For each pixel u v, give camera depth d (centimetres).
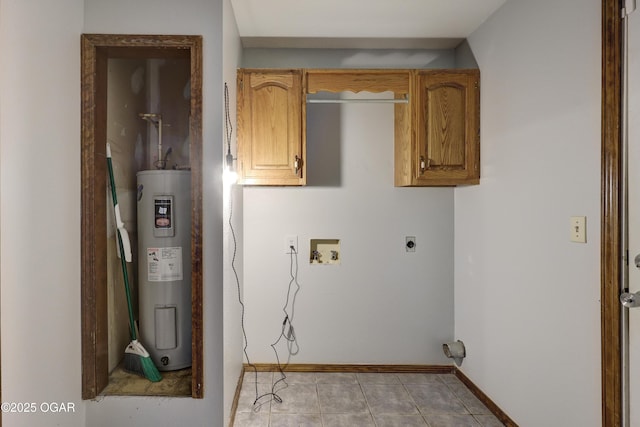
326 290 282
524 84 194
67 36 171
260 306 281
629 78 137
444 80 239
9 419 133
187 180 222
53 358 160
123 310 233
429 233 283
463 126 240
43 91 153
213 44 188
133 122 245
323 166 281
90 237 183
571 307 162
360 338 283
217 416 188
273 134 236
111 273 219
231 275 218
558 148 169
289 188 281
